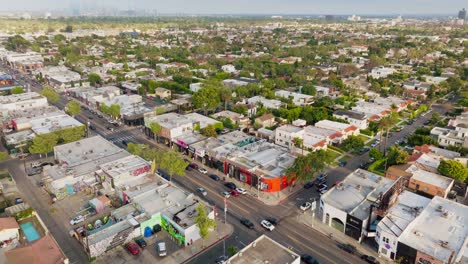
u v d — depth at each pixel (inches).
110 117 7450.8
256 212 4010.8
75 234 3499.0
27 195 4357.8
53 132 5605.3
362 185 4188.0
